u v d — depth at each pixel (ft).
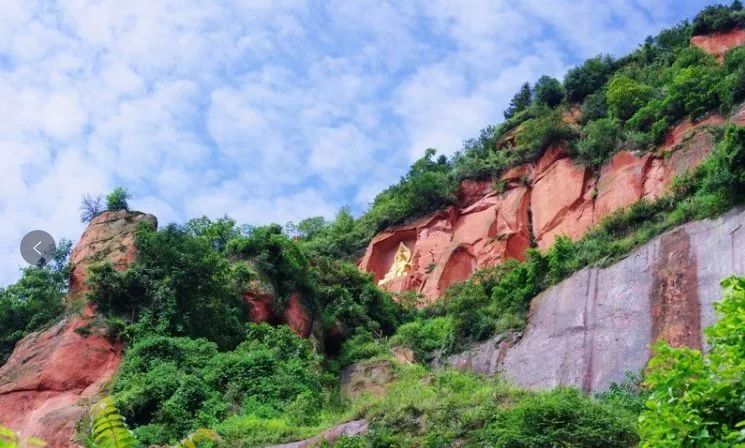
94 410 31.78
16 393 108.17
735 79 147.13
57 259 143.74
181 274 121.80
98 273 120.78
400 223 198.39
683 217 120.06
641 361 104.83
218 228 152.46
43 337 117.91
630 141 162.30
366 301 154.30
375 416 89.20
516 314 131.64
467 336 134.92
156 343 110.42
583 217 159.74
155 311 119.03
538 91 209.56
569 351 114.62
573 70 205.98
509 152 195.31
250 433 94.27
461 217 189.37
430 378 119.44
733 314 39.73
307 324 136.67
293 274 141.28
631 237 124.98
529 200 179.63
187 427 97.40
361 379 123.34
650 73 189.98
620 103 177.37
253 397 105.60
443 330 141.90
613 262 123.34
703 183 123.54
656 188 148.05
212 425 97.91
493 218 180.55
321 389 114.52
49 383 108.37
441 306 157.17
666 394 38.40
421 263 183.42
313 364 119.75
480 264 172.86
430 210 195.52
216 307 123.13
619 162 160.86
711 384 37.29
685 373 38.34
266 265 138.00
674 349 39.19
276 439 91.56
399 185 216.95
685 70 169.99
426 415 86.07
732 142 114.93
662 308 109.19
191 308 120.88
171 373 106.11
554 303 125.80
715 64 175.83
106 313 118.52
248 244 140.46
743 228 107.65
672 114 157.79
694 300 106.11
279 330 124.16
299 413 103.14
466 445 78.95
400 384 117.91
